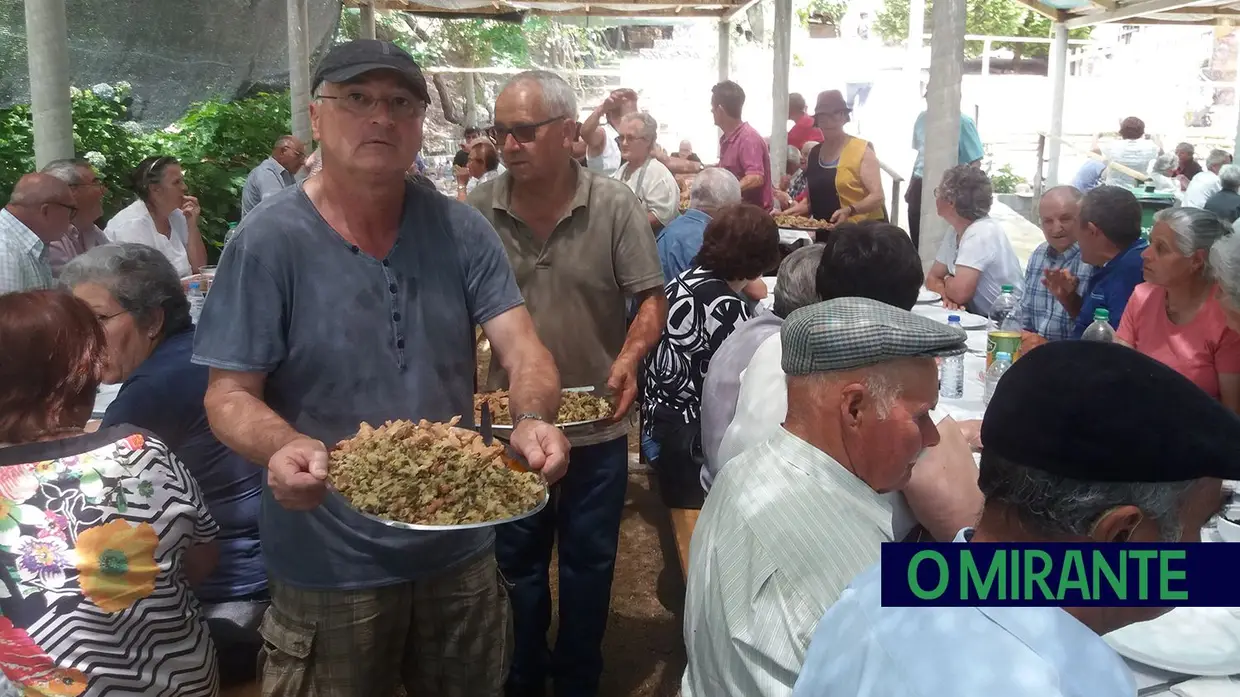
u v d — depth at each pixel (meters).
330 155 1.83
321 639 1.97
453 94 19.61
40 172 4.90
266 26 10.90
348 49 1.78
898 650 1.09
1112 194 3.97
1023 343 3.70
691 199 4.80
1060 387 1.08
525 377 2.02
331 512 1.91
